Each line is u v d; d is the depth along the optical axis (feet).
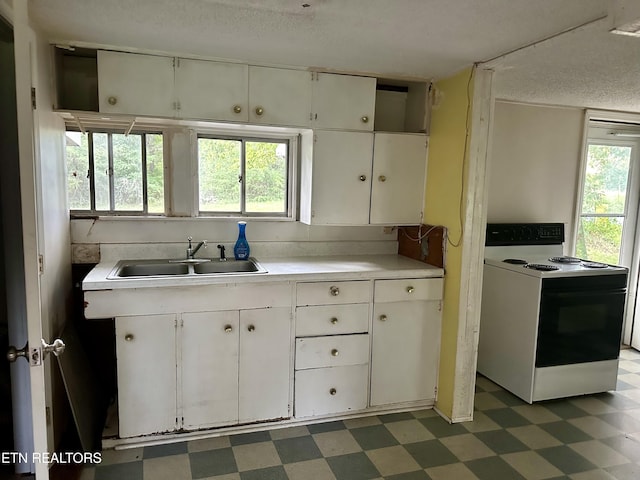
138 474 6.98
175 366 7.71
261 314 8.04
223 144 9.35
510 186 11.50
